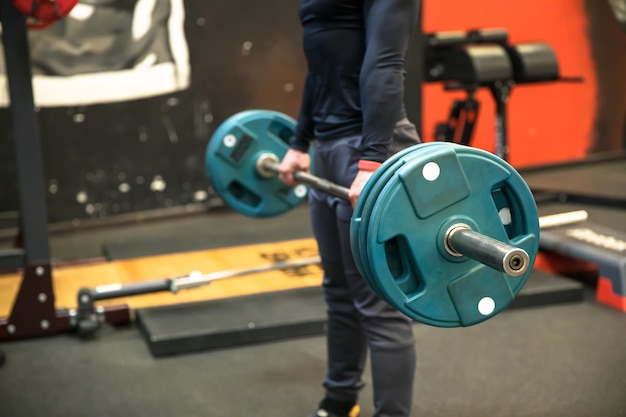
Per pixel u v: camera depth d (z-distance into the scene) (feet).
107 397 7.94
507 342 9.06
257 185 8.66
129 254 12.67
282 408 7.59
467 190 4.97
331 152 6.22
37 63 14.69
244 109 16.28
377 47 5.56
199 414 7.50
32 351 9.30
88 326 9.50
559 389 7.76
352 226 5.05
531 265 5.20
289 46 16.35
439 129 14.65
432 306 5.03
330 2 5.83
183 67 15.70
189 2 15.52
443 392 7.79
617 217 14.07
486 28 18.22
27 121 9.25
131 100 15.46
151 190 15.94
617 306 10.14
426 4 17.60
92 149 15.37
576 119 19.47
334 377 6.88
